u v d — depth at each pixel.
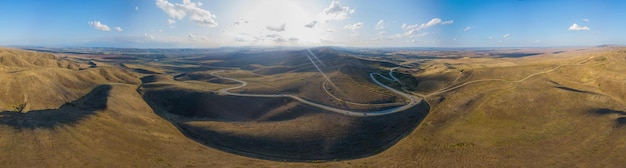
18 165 53.84
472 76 176.62
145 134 78.50
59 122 72.12
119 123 81.81
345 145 91.25
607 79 122.00
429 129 88.31
